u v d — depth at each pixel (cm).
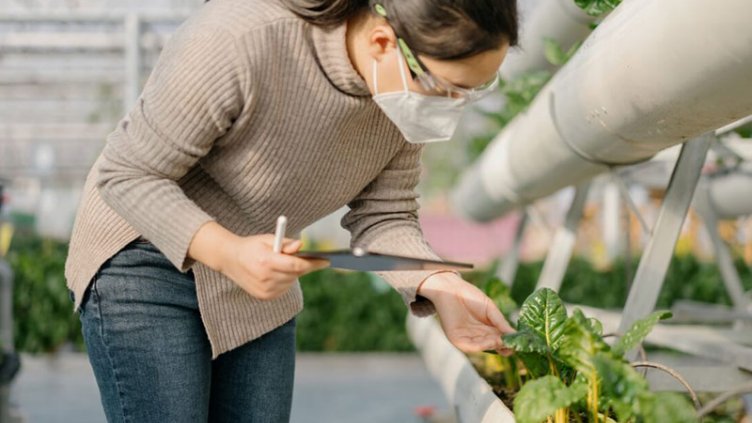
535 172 307
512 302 277
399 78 154
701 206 390
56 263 845
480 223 580
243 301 183
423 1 141
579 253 895
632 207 276
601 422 161
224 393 196
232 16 156
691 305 463
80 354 841
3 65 870
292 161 169
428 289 190
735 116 168
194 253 156
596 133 221
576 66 217
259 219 179
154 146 156
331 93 162
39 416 574
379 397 668
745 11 135
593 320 195
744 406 290
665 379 231
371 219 197
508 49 159
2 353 439
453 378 253
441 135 161
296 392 693
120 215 163
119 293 174
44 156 1225
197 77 153
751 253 777
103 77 894
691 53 153
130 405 176
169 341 176
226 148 168
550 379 148
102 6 786
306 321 867
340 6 154
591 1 228
